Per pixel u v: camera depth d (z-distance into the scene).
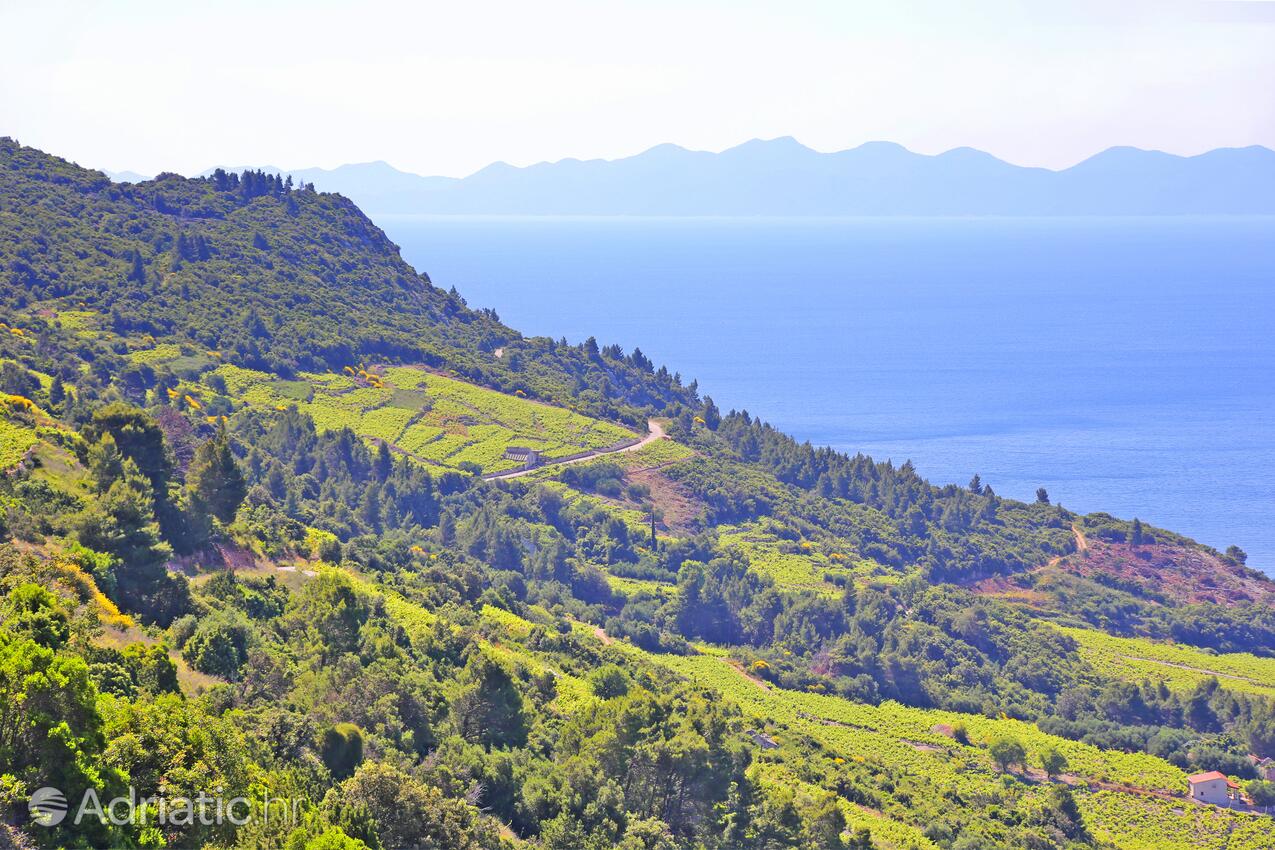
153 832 41.62
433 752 63.75
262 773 48.81
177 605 70.12
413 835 50.88
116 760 43.12
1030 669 158.38
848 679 145.75
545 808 62.97
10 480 78.06
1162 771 123.75
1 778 39.22
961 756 122.38
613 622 150.25
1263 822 109.88
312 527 129.62
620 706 70.50
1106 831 105.69
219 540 91.94
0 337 152.75
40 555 65.62
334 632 75.12
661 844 60.69
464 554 158.62
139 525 75.81
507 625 110.44
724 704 113.75
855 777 101.75
